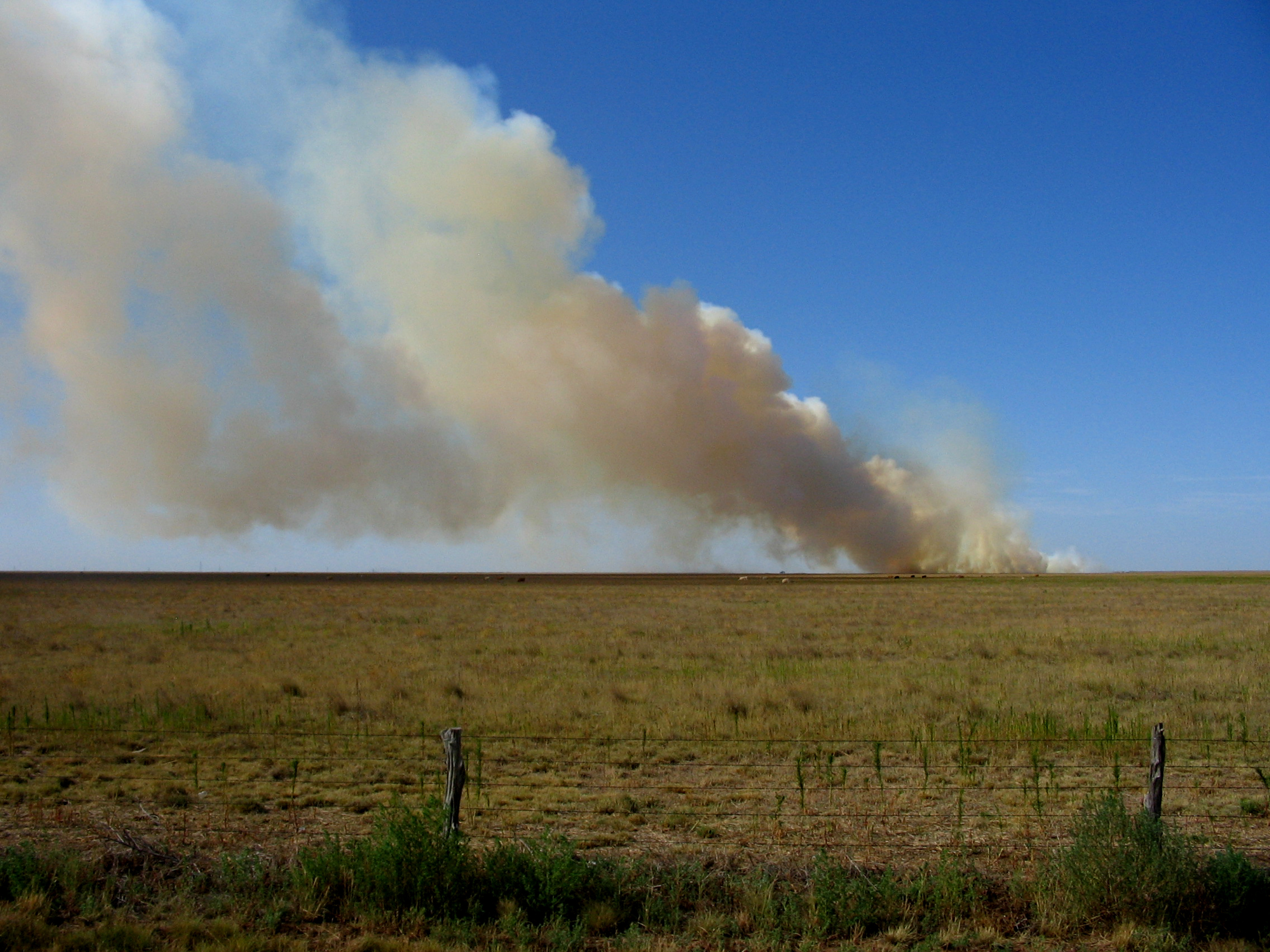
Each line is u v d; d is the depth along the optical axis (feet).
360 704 50.29
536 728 43.70
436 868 21.31
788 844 26.20
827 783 33.96
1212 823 28.40
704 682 58.65
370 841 23.18
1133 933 20.15
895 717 46.57
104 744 40.40
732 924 20.65
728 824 28.40
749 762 37.47
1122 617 127.85
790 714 46.85
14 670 68.13
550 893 21.22
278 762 37.06
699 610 155.43
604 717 47.16
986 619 126.41
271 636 98.94
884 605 168.04
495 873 21.80
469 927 20.21
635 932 19.94
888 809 30.01
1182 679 60.39
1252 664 68.49
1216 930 20.77
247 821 28.58
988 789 33.14
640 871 22.94
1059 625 113.39
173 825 27.58
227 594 219.00
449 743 23.27
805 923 20.67
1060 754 38.96
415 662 72.74
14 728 43.55
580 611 152.46
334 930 20.38
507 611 150.82
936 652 81.00
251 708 49.24
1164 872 21.13
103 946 18.92
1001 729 43.01
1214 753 39.09
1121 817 22.50
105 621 123.54
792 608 159.22
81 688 56.54
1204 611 142.72
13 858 22.41
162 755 38.42
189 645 88.89
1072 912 21.16
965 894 21.89
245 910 20.97
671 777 35.01
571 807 30.42
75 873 22.04
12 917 19.63
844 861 23.59
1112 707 48.32
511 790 32.50
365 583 332.39
